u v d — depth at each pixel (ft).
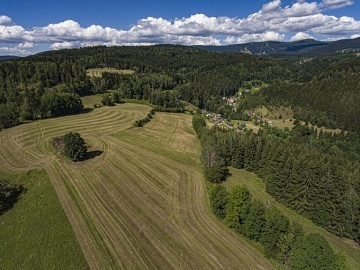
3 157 305.32
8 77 583.99
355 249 199.41
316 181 231.91
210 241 190.19
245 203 199.72
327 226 222.07
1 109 408.05
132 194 248.73
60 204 227.40
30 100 434.71
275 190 262.88
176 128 461.37
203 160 301.63
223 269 166.30
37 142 348.79
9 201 232.53
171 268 166.30
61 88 558.97
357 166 265.75
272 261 173.78
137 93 654.94
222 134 361.92
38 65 655.35
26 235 194.80
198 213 222.28
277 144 301.02
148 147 364.99
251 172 320.09
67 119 450.71
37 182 260.83
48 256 175.63
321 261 152.05
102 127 428.15
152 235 194.70
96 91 636.89
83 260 170.91
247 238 194.29
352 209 208.54
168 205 232.73
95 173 283.79
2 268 169.89
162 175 288.10
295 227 176.14
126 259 172.35
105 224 205.16
